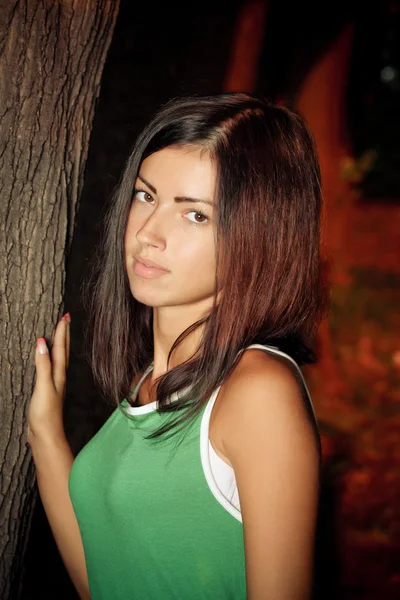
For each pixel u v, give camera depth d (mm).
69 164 2193
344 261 9562
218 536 1738
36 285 2180
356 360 7531
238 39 5773
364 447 5566
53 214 2170
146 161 1803
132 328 2137
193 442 1729
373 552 4277
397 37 13461
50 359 2209
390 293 9906
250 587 1590
